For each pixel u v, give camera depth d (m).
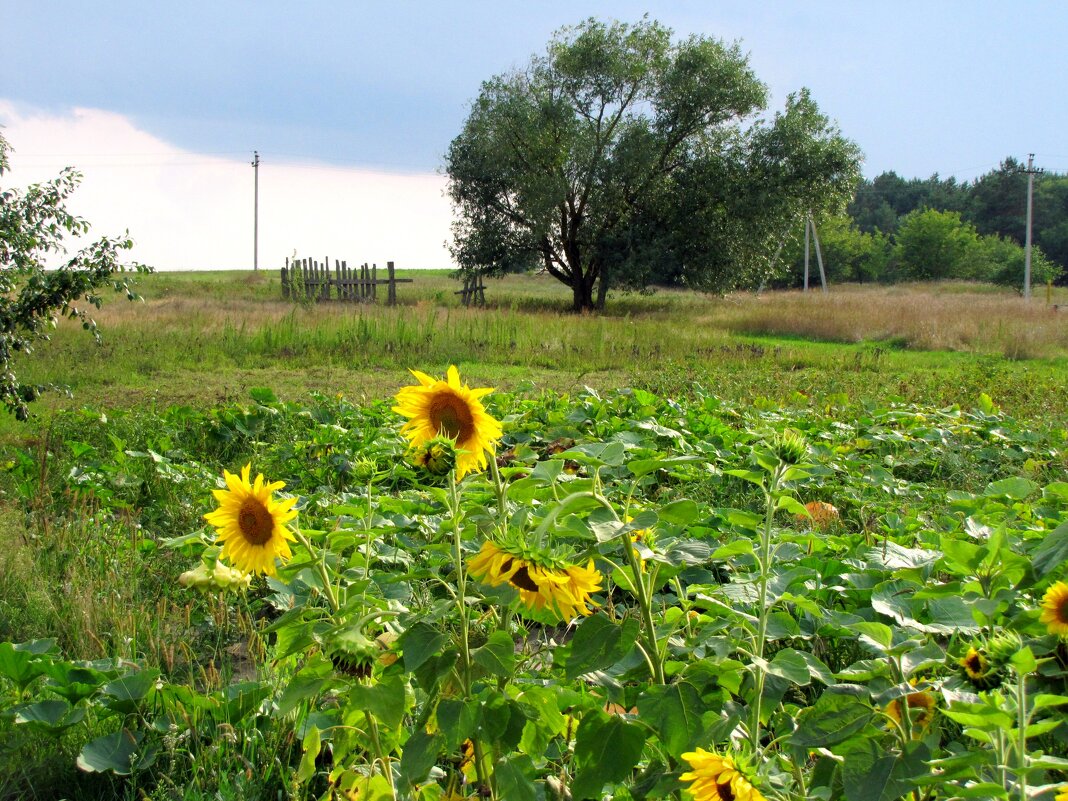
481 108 32.41
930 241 71.44
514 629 2.81
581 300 33.84
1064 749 2.08
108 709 2.91
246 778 2.57
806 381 12.85
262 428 8.05
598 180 31.78
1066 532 1.97
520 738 1.80
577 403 8.72
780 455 2.04
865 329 21.22
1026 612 1.89
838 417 9.12
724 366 14.95
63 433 7.86
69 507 5.52
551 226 32.75
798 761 1.81
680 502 1.89
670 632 2.06
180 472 6.32
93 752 2.69
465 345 16.91
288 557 1.93
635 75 31.16
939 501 5.75
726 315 25.91
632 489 2.01
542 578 1.63
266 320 17.34
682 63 31.52
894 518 4.79
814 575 3.58
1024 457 7.30
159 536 5.25
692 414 8.07
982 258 72.12
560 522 1.83
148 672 2.93
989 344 18.47
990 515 4.12
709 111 31.83
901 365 15.70
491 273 34.34
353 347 16.20
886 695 1.76
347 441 6.93
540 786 2.03
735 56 32.16
